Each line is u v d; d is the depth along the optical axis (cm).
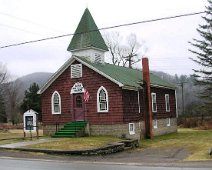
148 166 1803
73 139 2997
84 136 3344
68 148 2503
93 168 1708
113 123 3309
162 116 4256
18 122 7925
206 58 6419
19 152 2438
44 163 1912
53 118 3644
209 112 6675
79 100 3519
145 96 3803
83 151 2359
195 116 7344
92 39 3700
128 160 2145
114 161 2080
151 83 3962
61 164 1877
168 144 3169
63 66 3566
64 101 3594
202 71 6494
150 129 3744
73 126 3406
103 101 3381
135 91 3588
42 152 2422
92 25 3775
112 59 6738
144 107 3788
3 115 7731
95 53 3731
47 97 3706
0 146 2619
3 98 7788
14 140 3059
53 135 3362
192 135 3991
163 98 4353
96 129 3391
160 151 2703
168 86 4450
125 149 2820
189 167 1733
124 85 3262
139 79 3862
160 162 2014
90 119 3431
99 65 3669
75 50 3759
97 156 2373
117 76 3459
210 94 6538
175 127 4609
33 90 7506
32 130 3338
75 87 3525
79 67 3509
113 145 2642
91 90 3438
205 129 5284
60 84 3631
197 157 2233
